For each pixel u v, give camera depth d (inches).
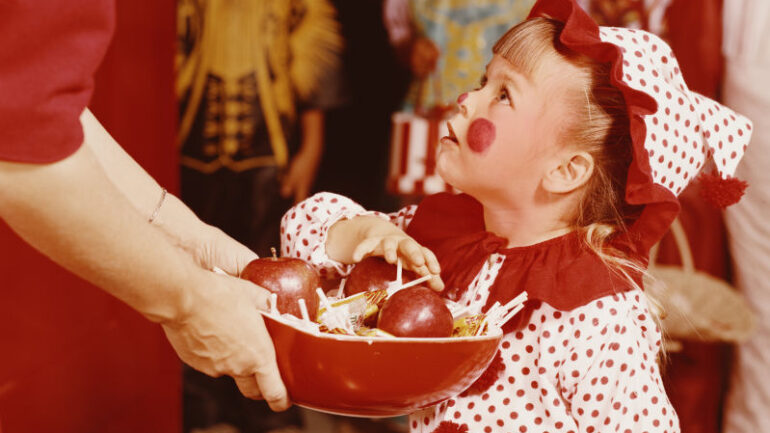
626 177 52.6
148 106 109.5
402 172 114.4
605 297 51.3
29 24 42.3
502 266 53.6
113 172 54.8
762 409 103.9
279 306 49.4
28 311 87.2
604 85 51.8
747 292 103.4
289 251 58.7
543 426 52.2
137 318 108.3
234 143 120.1
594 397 51.2
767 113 97.8
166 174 114.5
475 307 51.8
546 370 51.8
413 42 114.4
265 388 48.8
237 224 121.5
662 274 96.7
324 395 47.9
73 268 45.7
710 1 102.3
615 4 104.8
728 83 101.7
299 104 120.3
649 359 52.5
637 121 49.4
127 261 45.4
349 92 120.0
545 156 52.3
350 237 55.3
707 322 89.4
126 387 105.8
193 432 119.4
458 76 111.7
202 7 118.2
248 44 119.0
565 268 51.9
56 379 91.9
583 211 53.0
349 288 53.6
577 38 50.2
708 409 108.8
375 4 117.0
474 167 53.2
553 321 51.8
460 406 53.2
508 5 110.0
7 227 84.4
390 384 46.8
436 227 56.9
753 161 99.5
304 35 119.0
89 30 43.8
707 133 54.3
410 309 48.0
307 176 121.6
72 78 43.5
